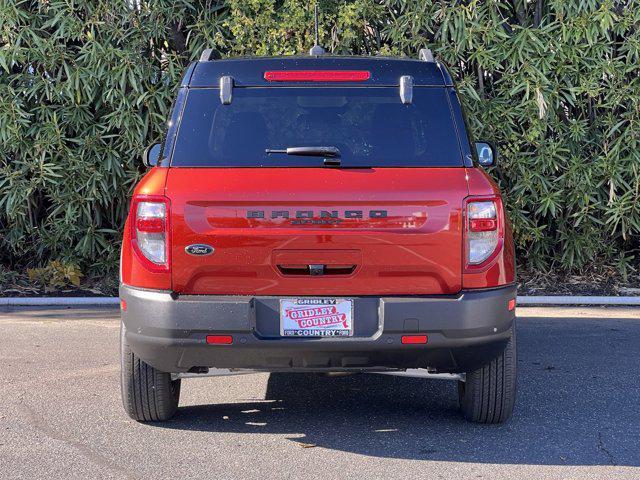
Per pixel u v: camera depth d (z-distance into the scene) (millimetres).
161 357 3918
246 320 3764
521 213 8484
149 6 8180
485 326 3846
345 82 4082
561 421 4535
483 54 8164
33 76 8320
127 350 4262
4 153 8414
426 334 3805
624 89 8219
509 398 4309
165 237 3816
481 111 8352
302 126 3996
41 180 8320
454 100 4090
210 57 4305
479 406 4348
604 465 3871
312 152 3895
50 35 8305
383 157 3928
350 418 4590
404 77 4102
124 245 3984
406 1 8211
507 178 8625
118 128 8609
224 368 4023
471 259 3842
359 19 8328
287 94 4066
